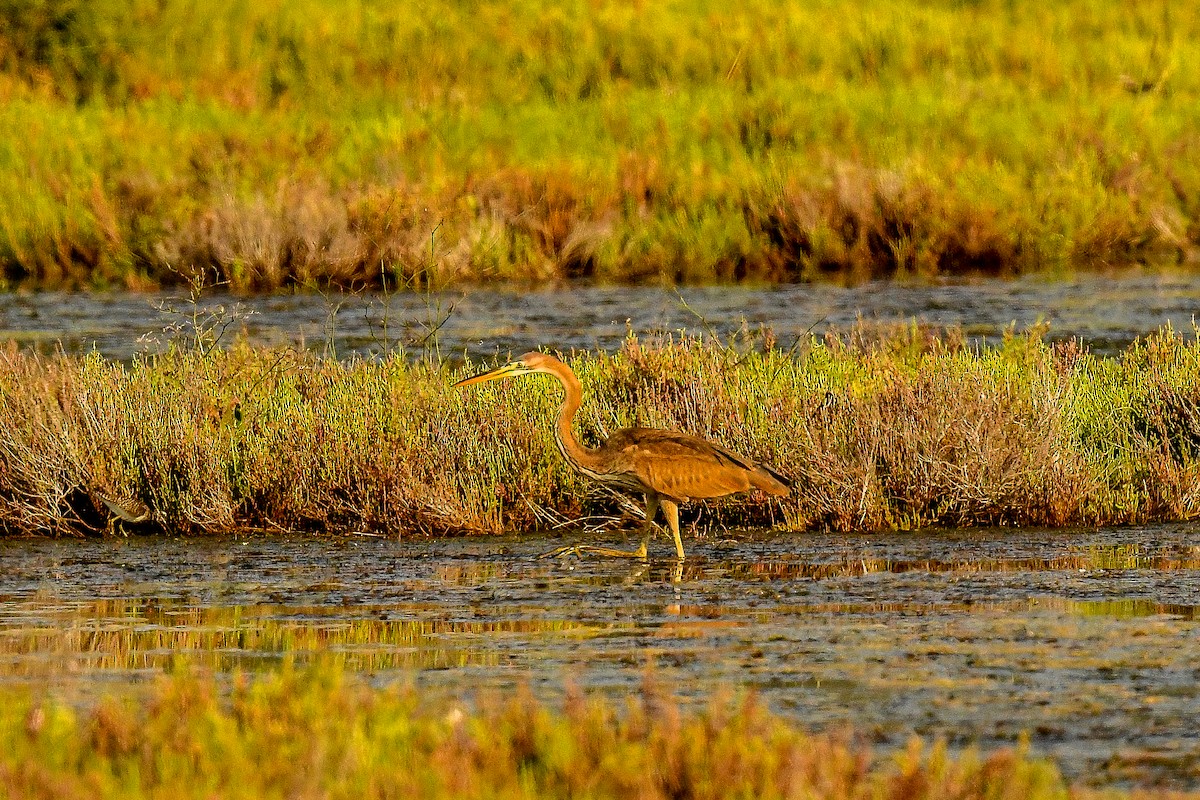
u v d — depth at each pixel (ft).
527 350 152.87
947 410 107.14
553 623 80.43
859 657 73.20
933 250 200.34
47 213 200.34
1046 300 177.37
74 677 71.05
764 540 101.09
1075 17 300.61
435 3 301.43
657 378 117.08
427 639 77.36
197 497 106.11
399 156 219.20
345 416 110.11
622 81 273.54
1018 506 104.32
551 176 206.80
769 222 204.23
